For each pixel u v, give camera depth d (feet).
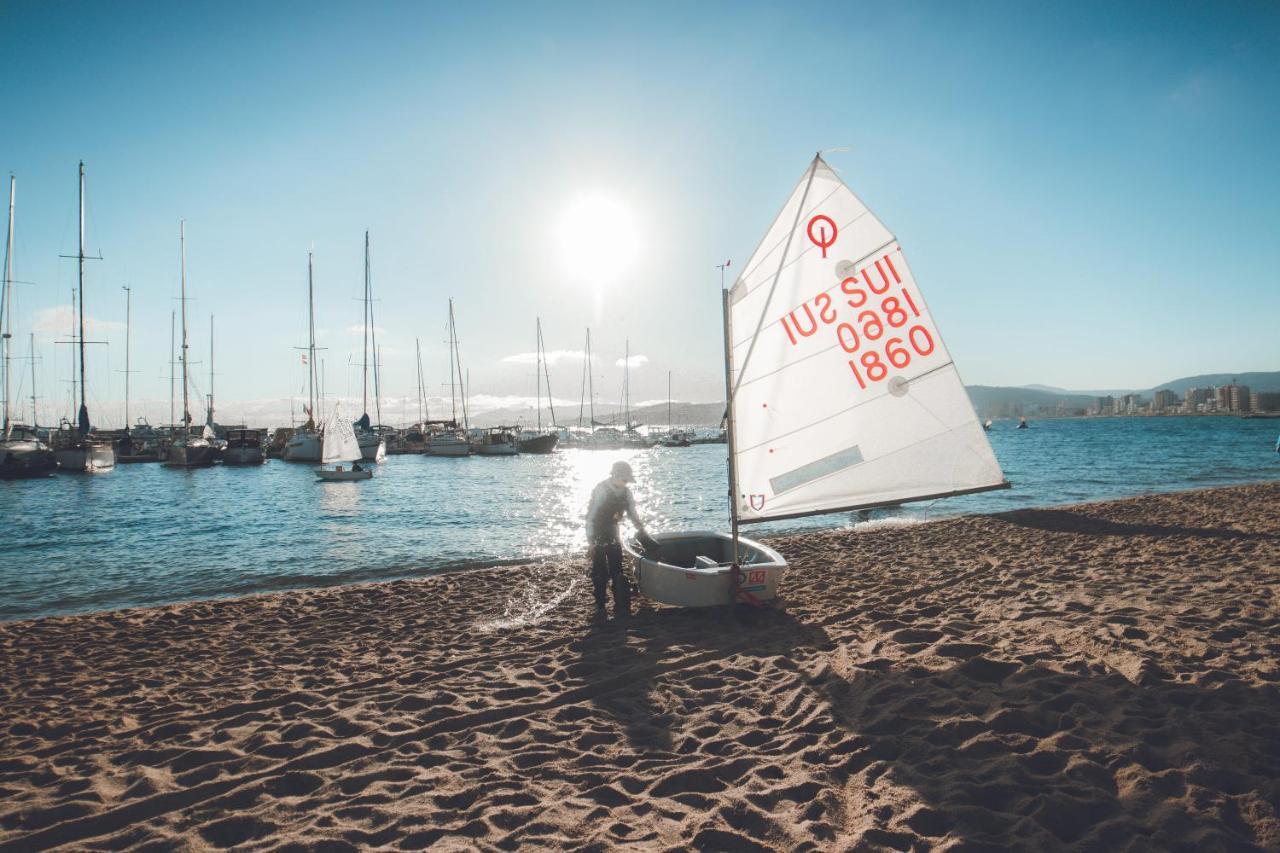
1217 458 147.95
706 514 79.56
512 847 11.34
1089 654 18.84
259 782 13.91
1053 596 26.84
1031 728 14.61
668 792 13.10
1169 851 10.18
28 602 39.88
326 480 137.49
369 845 11.55
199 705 19.48
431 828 11.96
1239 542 39.09
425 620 29.55
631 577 34.91
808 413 25.52
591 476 154.10
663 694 18.52
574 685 19.83
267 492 116.26
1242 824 10.80
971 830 11.00
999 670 18.12
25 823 12.81
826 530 57.47
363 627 28.78
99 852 11.69
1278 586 26.68
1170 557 35.35
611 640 24.27
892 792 12.33
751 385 25.29
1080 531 47.21
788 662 20.45
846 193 25.46
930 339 25.99
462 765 14.60
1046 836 10.68
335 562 50.70
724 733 15.79
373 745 15.88
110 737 17.21
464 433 255.09
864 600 28.73
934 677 17.90
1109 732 13.93
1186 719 14.16
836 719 15.93
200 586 43.47
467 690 19.67
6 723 18.51
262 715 18.22
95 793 13.92
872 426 25.73
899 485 25.75
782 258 25.21
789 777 13.32
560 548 56.29
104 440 228.22
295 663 23.77
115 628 29.89
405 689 19.97
